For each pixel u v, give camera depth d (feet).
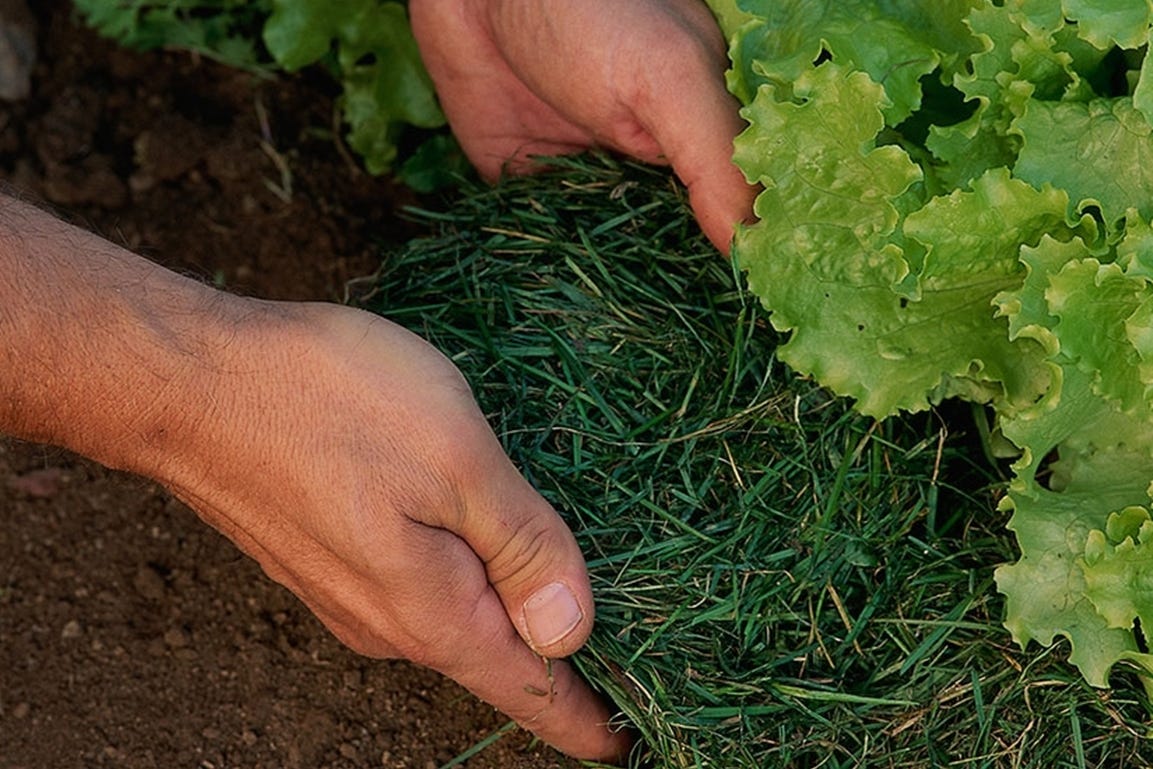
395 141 3.19
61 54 3.40
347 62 3.11
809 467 2.55
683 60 2.60
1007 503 2.43
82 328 2.33
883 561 2.53
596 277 2.72
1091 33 2.31
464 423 2.37
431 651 2.42
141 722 2.80
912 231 2.35
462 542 2.39
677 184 2.77
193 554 2.95
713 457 2.57
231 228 3.24
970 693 2.46
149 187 3.29
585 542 2.51
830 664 2.48
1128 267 2.31
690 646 2.48
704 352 2.63
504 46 2.79
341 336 2.38
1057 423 2.41
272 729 2.76
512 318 2.68
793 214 2.47
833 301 2.48
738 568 2.50
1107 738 2.44
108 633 2.89
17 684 2.86
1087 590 2.36
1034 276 2.35
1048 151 2.38
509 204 2.84
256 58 3.36
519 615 2.41
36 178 3.32
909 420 2.61
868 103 2.39
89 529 3.00
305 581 2.46
